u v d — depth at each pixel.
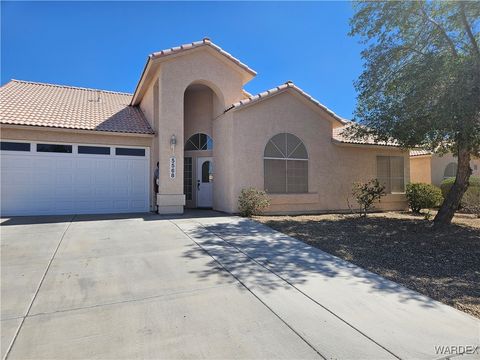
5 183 12.19
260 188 13.54
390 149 17.05
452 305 4.64
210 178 15.65
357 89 11.48
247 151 13.35
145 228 9.73
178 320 4.06
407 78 9.53
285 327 3.90
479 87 8.13
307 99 14.48
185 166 16.00
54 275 5.64
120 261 6.46
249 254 7.07
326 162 15.30
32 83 17.97
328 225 11.16
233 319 4.09
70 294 4.84
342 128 18.70
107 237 8.52
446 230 10.41
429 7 10.19
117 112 16.23
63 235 8.71
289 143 14.36
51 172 12.82
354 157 16.17
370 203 13.80
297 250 7.51
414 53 10.61
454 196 10.90
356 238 9.10
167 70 13.16
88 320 4.04
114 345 3.49
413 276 5.90
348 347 3.47
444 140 10.66
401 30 10.55
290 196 14.13
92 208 13.36
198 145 15.91
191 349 3.42
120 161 13.88
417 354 3.35
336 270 6.13
